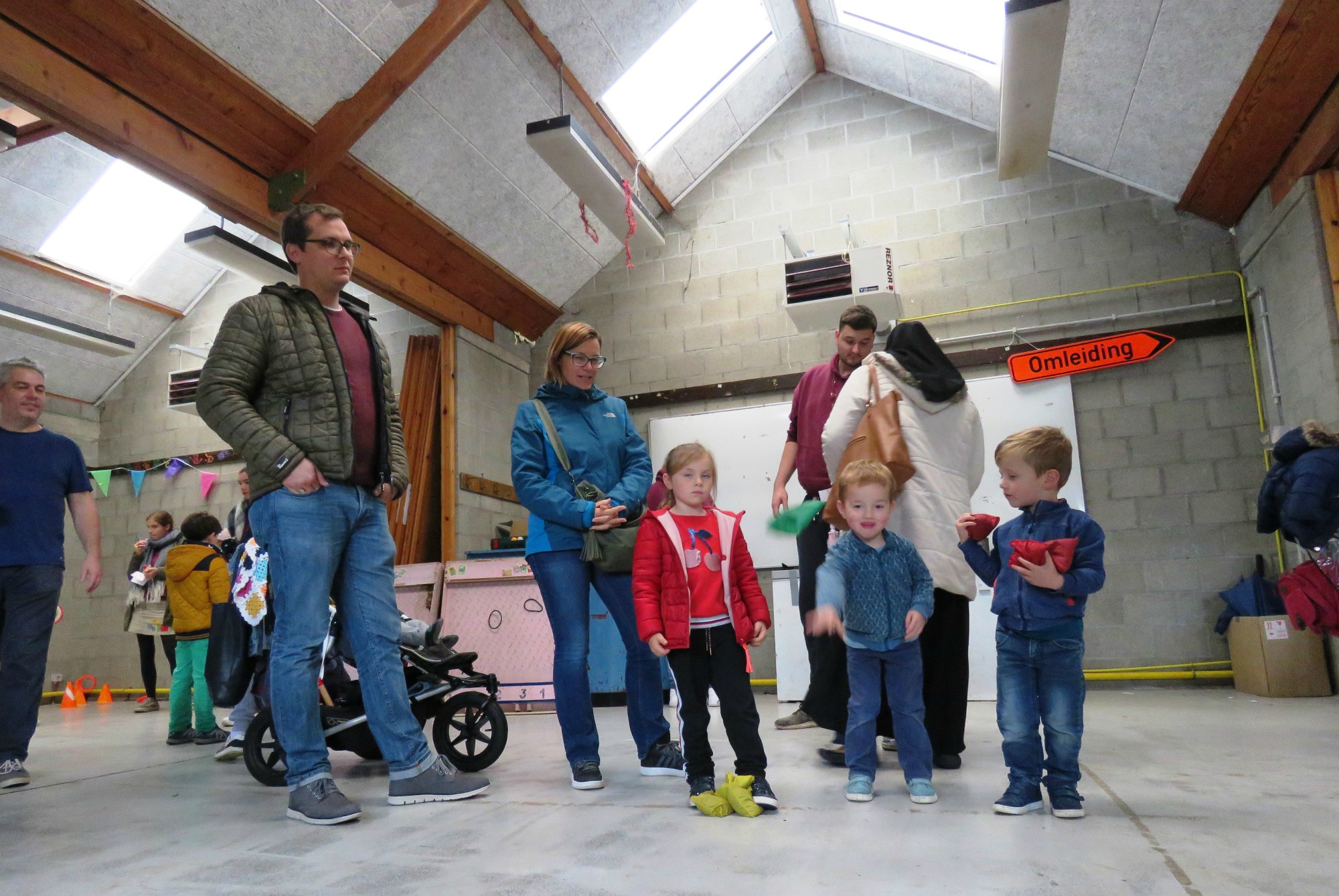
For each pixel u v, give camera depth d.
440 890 1.41
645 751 2.50
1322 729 3.14
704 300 6.52
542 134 4.43
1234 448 5.21
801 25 5.95
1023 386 5.59
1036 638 1.85
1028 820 1.77
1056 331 5.65
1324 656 4.47
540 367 7.04
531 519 2.50
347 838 1.80
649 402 6.48
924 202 6.06
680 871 1.47
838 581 2.06
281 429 2.09
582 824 1.85
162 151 3.91
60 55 3.48
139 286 7.29
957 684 2.46
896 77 6.04
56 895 1.46
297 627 2.04
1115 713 3.84
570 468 2.47
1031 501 1.91
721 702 2.05
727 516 2.17
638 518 2.46
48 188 6.07
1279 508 3.17
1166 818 1.77
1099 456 5.42
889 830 1.72
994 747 2.81
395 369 6.51
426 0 4.13
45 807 2.29
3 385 2.87
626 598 2.45
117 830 1.97
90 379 7.79
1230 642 4.89
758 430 6.15
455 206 5.38
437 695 2.77
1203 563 5.18
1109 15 4.32
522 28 4.67
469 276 6.00
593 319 6.77
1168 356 5.40
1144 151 5.21
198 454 7.66
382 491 2.23
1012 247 5.82
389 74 4.27
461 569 5.44
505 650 5.20
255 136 4.30
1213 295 5.40
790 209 6.39
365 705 2.20
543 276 6.45
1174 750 2.68
